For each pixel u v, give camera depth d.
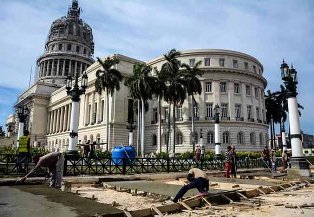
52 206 7.21
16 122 93.75
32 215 6.17
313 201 8.88
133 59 63.00
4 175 13.78
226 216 6.67
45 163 10.88
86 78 19.06
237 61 59.47
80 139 68.31
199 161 23.06
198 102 56.56
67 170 16.03
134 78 47.06
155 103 62.06
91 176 15.28
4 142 78.44
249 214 6.90
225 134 54.78
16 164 14.48
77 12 116.69
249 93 59.88
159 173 18.56
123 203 8.45
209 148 53.31
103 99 62.75
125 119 59.19
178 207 7.54
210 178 16.84
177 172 19.59
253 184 13.50
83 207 7.10
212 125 54.53
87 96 69.31
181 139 56.22
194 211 7.34
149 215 6.87
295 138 17.81
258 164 28.59
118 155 23.80
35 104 94.19
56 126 88.38
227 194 9.12
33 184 12.06
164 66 47.16
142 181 14.80
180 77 47.47
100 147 54.28
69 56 103.00
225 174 18.84
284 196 10.10
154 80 46.91
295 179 15.82
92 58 110.56
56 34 107.00
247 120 57.22
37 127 93.38
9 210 6.69
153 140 60.62
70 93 18.95
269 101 69.69
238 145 54.38
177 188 11.64
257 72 62.97
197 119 55.59
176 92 46.16
